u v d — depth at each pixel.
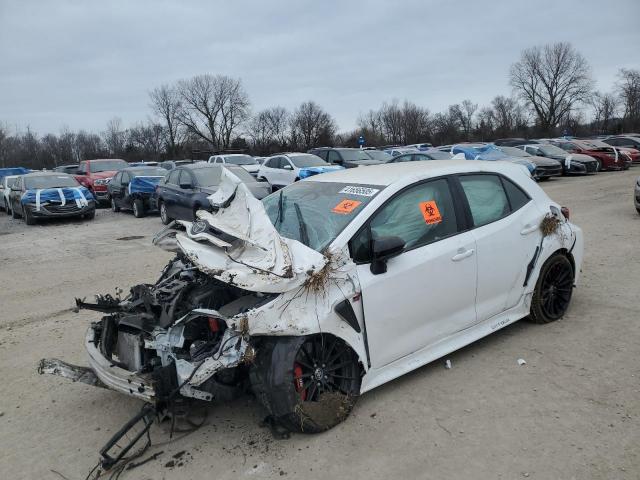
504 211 4.66
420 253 3.97
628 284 6.24
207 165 14.06
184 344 3.45
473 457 3.15
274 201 4.66
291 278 3.31
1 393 4.38
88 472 3.27
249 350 3.21
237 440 3.49
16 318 6.39
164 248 4.30
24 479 3.23
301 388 3.43
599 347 4.52
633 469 2.95
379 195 3.96
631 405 3.59
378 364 3.79
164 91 81.56
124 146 81.06
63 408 4.08
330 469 3.13
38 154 74.56
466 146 23.33
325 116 78.56
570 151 26.97
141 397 3.31
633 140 32.06
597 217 11.41
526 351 4.52
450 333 4.23
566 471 2.97
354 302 3.62
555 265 5.01
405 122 85.31
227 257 3.52
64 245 12.01
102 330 3.95
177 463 3.29
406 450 3.26
